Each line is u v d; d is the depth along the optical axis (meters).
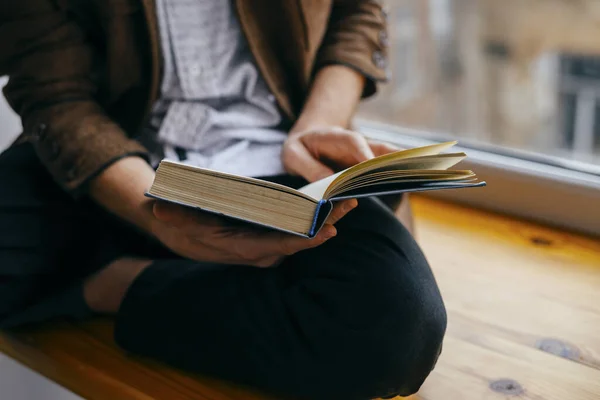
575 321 1.19
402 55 2.93
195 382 1.05
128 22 1.11
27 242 1.13
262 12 1.14
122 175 1.04
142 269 1.10
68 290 1.17
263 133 1.16
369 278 0.92
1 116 1.60
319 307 0.93
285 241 0.82
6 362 1.19
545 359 1.10
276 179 1.08
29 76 1.13
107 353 1.12
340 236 0.98
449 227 1.53
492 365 1.09
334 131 1.02
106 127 1.09
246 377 0.99
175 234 0.95
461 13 3.26
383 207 1.03
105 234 1.18
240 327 0.96
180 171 0.82
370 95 1.27
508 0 3.19
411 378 0.94
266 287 0.97
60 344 1.15
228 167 1.10
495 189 1.56
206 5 1.13
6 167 1.16
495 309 1.23
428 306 0.93
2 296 1.15
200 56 1.13
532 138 3.32
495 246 1.44
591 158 1.53
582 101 3.05
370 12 1.23
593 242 1.44
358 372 0.92
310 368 0.94
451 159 0.84
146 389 1.04
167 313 1.01
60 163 1.08
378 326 0.91
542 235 1.47
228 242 0.87
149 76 1.15
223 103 1.18
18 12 1.12
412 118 3.02
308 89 1.21
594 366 1.08
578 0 3.04
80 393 1.08
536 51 3.21
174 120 1.15
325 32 1.25
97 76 1.20
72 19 1.15
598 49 3.03
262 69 1.15
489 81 3.36
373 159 0.79
